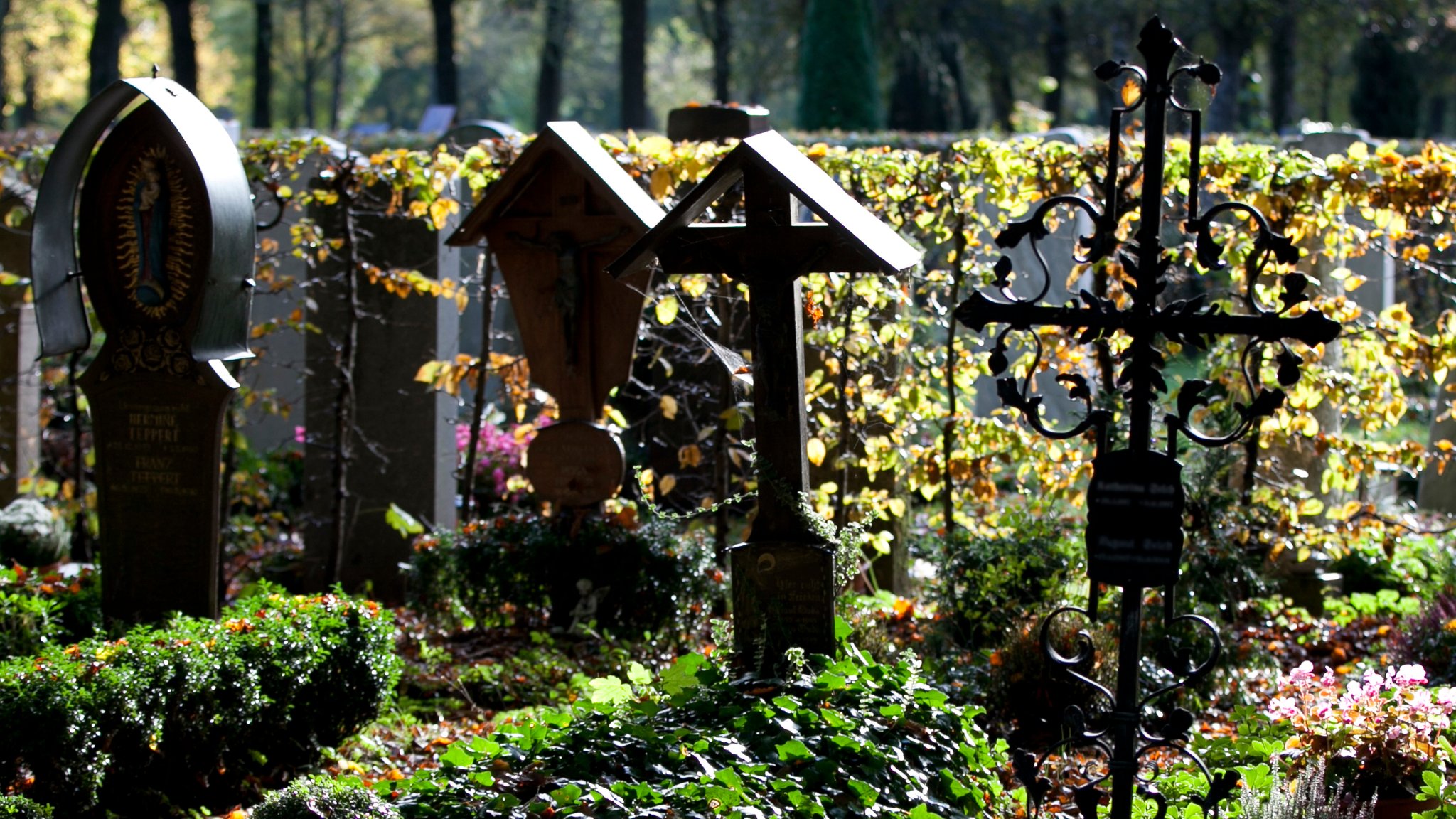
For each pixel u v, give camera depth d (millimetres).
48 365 10430
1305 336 3725
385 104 59719
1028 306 3953
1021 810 4809
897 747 4543
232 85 56281
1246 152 7520
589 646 7273
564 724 4664
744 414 7816
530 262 7375
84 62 47594
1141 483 3809
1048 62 33219
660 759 4250
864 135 16344
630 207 6941
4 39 45125
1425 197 7281
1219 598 6695
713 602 7621
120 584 6492
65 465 11297
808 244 5297
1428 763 4586
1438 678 6117
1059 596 6590
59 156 6332
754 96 35375
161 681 5055
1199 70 3797
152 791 5117
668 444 9352
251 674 5312
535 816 3848
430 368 8367
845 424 8039
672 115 9680
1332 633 7668
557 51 38688
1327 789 4508
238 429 10930
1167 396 7609
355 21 47938
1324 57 33750
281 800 3869
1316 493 8523
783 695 4727
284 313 11188
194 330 6246
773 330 5402
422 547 7766
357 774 5359
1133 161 7605
